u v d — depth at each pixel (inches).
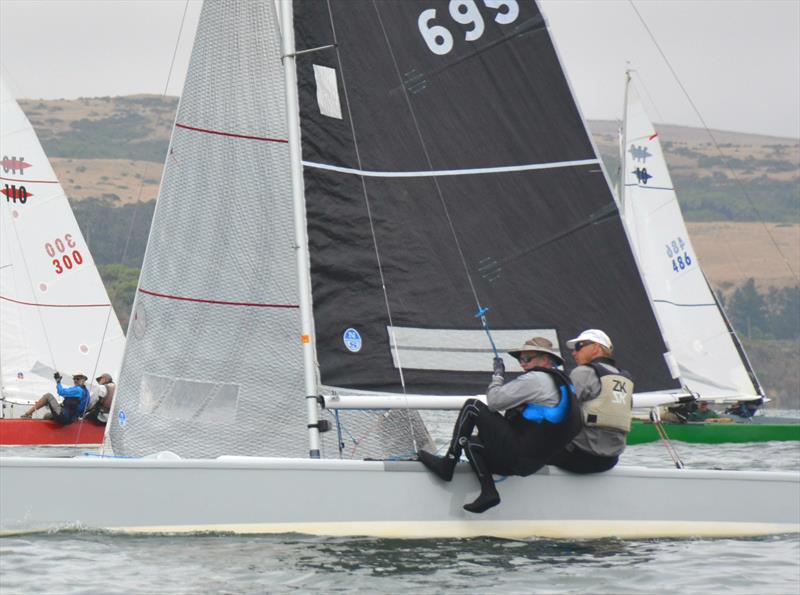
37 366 3144.7
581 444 1229.1
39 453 2581.2
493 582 1050.1
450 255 1300.4
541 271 1326.3
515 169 1330.0
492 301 1307.8
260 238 1307.8
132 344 1312.7
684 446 2984.7
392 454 1336.1
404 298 1280.8
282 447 1296.8
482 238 1314.0
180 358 1300.4
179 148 1316.4
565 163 1341.0
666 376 1342.3
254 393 1298.0
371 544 1173.7
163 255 1309.1
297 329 1300.4
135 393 1306.6
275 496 1188.5
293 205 1263.5
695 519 1288.1
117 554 1103.6
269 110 1316.4
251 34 1321.4
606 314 1338.6
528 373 1184.8
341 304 1261.1
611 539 1253.7
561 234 1334.9
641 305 1343.5
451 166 1312.7
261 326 1301.7
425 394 1275.8
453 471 1218.0
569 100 1344.7
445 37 1325.0
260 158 1312.7
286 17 1284.4
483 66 1332.4
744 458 2546.8
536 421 1175.6
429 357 1282.0
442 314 1290.6
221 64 1318.9
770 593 1036.5
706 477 1296.8
